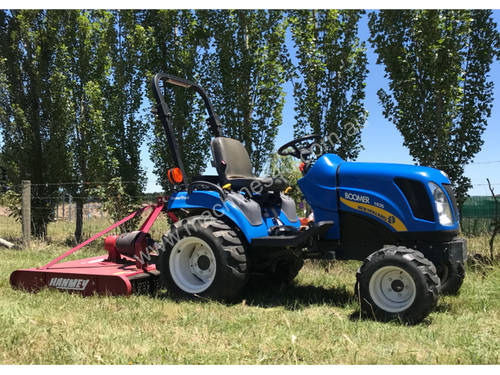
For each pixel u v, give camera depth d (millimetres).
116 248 4867
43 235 10086
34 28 10523
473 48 6797
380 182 3984
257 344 2959
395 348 2898
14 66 10562
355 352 2730
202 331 3217
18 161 10367
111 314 3682
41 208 10047
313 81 7152
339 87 7109
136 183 9242
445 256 3801
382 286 3689
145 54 8547
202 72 8266
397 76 6762
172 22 8297
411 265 3492
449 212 3879
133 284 4410
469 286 4637
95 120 9164
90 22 10102
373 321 3590
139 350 2822
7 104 10445
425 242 3871
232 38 7902
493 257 5582
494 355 2787
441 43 6488
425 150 6879
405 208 3859
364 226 4105
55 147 10031
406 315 3492
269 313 3836
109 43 9633
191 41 8227
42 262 6527
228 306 4102
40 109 10555
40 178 10352
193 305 4031
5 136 10445
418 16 6590
